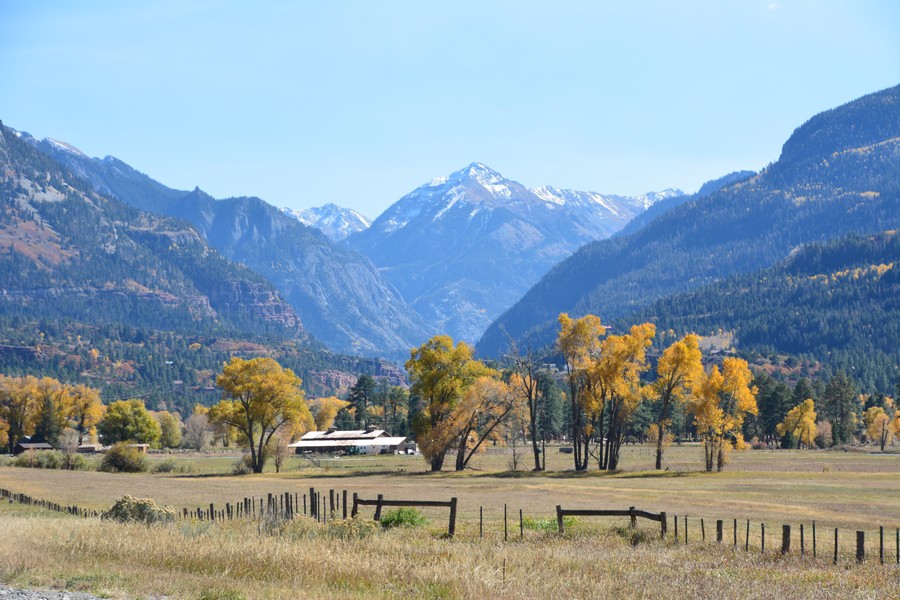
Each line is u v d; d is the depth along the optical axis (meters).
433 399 102.25
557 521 37.62
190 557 23.31
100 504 57.50
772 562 28.12
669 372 95.31
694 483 77.00
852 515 48.78
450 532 32.66
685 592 21.23
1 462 126.06
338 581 21.11
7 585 19.17
